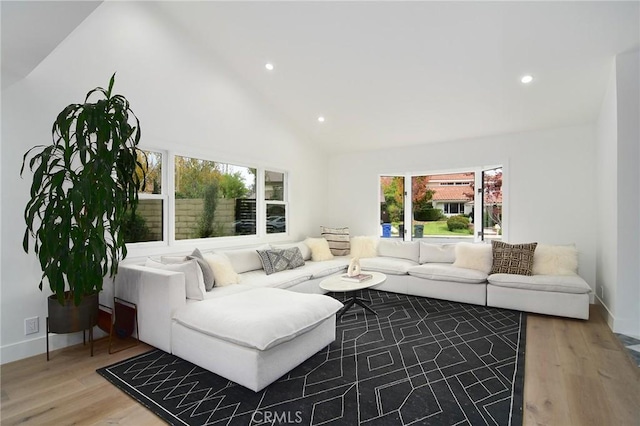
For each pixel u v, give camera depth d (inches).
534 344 108.3
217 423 67.4
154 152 136.4
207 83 153.3
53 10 65.0
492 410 71.5
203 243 154.3
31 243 101.2
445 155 201.6
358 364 93.6
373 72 146.6
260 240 185.8
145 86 129.2
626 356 98.8
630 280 117.6
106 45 117.3
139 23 126.7
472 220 201.3
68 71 108.0
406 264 179.8
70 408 73.1
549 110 154.3
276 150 194.9
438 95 155.3
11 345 96.8
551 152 169.8
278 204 201.0
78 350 103.6
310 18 122.0
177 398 76.4
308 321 91.7
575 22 105.1
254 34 136.6
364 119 188.5
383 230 229.0
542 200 172.1
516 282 142.7
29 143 100.3
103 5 116.6
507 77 135.6
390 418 68.7
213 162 161.3
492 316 137.7
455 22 112.6
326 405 73.4
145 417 69.9
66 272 88.9
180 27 140.5
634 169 116.6
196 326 89.9
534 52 120.0
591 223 160.4
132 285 110.7
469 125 177.6
